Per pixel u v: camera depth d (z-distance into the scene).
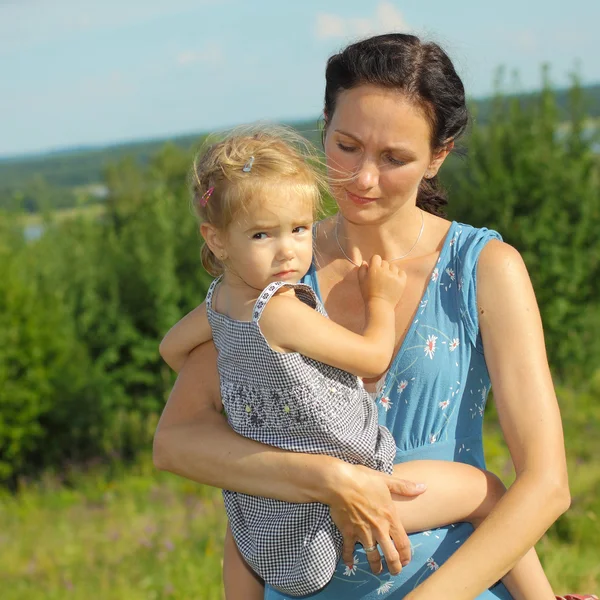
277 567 2.04
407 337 2.12
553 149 12.91
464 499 2.03
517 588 2.08
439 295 2.12
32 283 13.41
